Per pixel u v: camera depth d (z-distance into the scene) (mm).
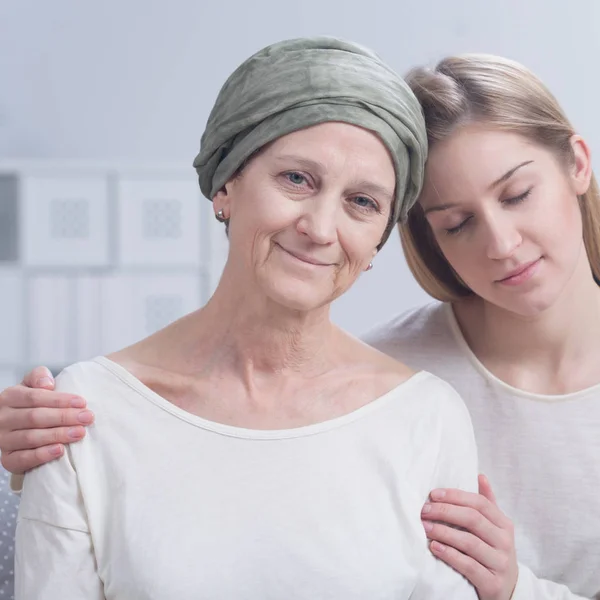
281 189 1317
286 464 1373
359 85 1308
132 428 1380
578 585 1708
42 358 4656
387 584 1343
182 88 6219
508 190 1563
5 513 1814
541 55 5879
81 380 1427
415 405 1484
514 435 1761
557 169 1609
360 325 5660
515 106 1572
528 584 1493
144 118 6234
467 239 1623
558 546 1712
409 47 5980
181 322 1494
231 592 1298
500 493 1753
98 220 4688
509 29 5918
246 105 1322
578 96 5855
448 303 1902
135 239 4695
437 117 1577
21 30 6203
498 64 1639
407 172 1406
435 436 1469
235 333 1427
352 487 1379
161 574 1286
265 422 1416
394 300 5664
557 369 1768
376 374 1512
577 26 5867
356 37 6016
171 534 1308
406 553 1376
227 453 1370
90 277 4664
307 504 1349
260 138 1310
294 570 1312
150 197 4703
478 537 1429
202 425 1387
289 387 1449
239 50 6184
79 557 1338
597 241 1790
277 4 6129
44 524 1355
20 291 4652
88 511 1342
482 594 1429
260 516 1330
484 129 1559
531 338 1755
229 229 1417
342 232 1330
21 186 4656
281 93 1301
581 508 1705
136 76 6230
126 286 4680
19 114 6230
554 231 1583
